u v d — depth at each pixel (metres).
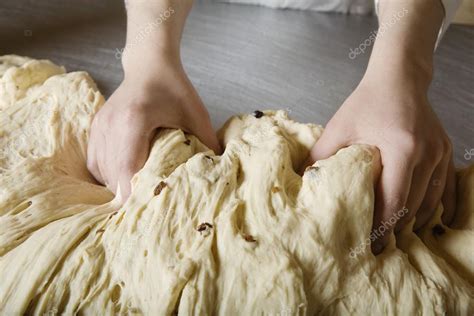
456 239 0.48
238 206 0.44
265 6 0.85
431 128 0.47
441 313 0.42
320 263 0.42
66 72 0.75
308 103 0.70
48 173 0.53
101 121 0.52
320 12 0.84
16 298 0.43
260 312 0.41
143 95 0.52
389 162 0.45
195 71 0.75
